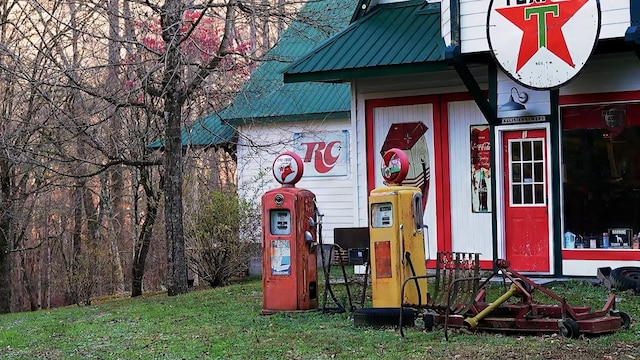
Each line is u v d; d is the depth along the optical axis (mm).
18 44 18141
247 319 10531
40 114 19062
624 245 12477
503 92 12984
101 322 11312
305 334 9117
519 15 11656
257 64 16359
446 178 14367
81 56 17719
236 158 20688
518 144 13023
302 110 19219
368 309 9492
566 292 11555
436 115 14438
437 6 14047
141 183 18250
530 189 12969
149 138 17578
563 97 12750
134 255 19969
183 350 8578
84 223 26844
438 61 12500
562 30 11406
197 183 21422
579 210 12781
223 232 17203
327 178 19234
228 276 17469
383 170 10289
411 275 9938
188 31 13805
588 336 8219
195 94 15141
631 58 12391
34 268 29609
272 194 10852
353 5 17062
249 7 13773
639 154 12398
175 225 14648
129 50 14742
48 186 18969
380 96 14891
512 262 13062
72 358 8531
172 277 14617
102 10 16141
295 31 15773
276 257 10844
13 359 8742
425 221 14539
